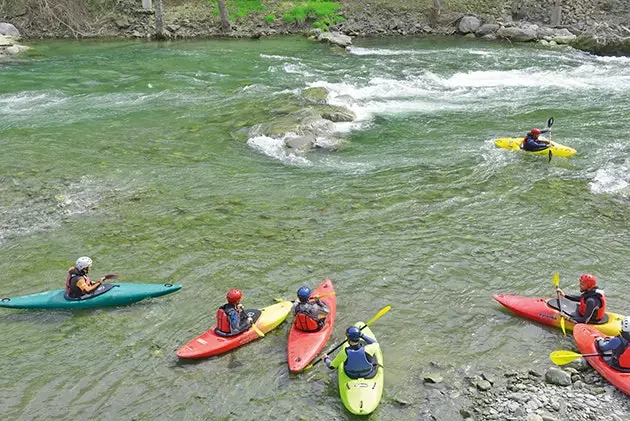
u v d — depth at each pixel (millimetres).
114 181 14539
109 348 9008
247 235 12109
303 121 17969
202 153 16328
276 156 16188
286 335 9336
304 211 13117
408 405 7812
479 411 7656
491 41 31734
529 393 7941
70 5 33281
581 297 9203
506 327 9438
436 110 19922
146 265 11062
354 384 7930
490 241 11891
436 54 28422
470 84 22984
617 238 11977
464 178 14734
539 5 34312
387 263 11141
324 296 9773
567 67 25500
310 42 31422
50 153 16156
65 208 13156
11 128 17969
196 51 28766
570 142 16938
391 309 9867
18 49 28344
